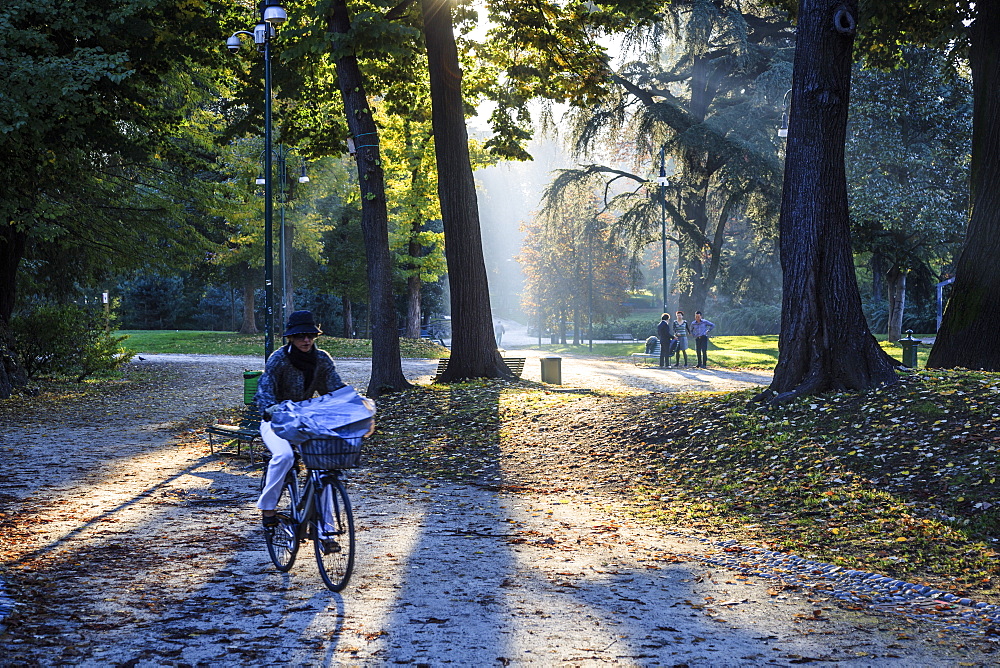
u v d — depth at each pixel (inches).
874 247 1514.5
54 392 1025.5
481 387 784.3
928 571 287.6
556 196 1724.9
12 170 816.9
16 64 705.6
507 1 853.2
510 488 458.0
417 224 1977.1
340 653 192.9
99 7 775.7
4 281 1023.0
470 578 266.8
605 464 495.2
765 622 228.2
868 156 1396.4
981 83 693.9
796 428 470.0
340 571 243.6
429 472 514.0
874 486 378.6
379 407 726.5
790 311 524.7
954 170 1427.2
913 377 497.7
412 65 935.7
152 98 1093.8
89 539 318.0
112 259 1162.0
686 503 404.2
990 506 331.6
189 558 288.0
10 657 187.2
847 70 522.6
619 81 1603.1
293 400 257.0
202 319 3161.9
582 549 316.5
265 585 253.1
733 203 1556.3
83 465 526.6
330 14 720.3
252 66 938.1
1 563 278.1
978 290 654.5
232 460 555.2
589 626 218.7
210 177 1785.2
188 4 874.8
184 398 976.9
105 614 221.6
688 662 192.7
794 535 338.0
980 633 222.2
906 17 847.1
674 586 265.3
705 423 517.3
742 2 1622.8
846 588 266.1
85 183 991.6
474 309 866.1
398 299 2640.3
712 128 1521.9
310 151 1023.6
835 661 197.2
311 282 2381.9
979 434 395.2
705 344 1318.9
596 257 2225.6
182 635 204.5
